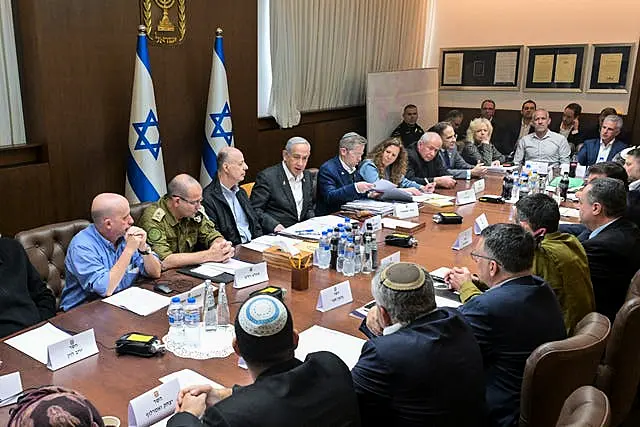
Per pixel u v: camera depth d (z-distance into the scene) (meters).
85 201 3.66
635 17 5.71
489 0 6.52
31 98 3.37
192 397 1.38
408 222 3.30
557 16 6.14
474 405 1.40
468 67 6.79
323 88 5.74
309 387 1.15
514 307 1.67
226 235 3.12
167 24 3.92
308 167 5.68
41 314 2.22
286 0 5.00
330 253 2.52
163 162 4.06
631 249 2.48
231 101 4.53
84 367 1.63
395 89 6.16
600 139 5.29
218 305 1.98
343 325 1.93
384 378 1.34
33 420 0.81
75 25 3.41
